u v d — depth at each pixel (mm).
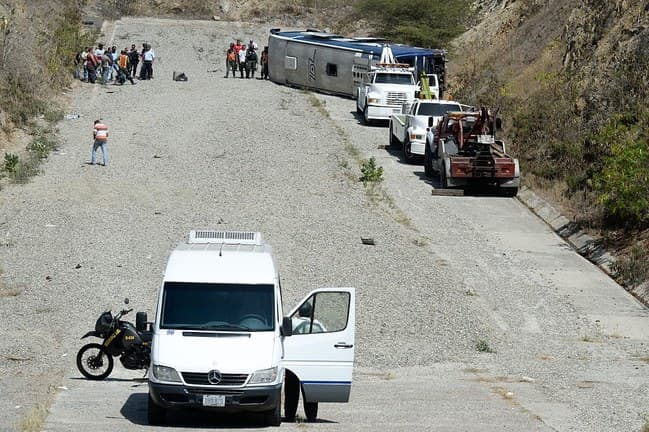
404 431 25875
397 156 86750
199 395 25891
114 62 116375
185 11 163375
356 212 66500
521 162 79062
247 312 27969
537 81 96312
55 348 41500
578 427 28062
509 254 60031
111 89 111375
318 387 27844
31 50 107062
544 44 106750
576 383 37531
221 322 27703
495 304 50906
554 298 52500
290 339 27766
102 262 54125
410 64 112375
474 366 41406
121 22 155000
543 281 55312
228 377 26031
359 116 105938
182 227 61250
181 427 26391
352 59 114938
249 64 126875
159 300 28266
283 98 111000
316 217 64625
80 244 57000
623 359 43094
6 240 57188
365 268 54844
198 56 140375
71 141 84062
